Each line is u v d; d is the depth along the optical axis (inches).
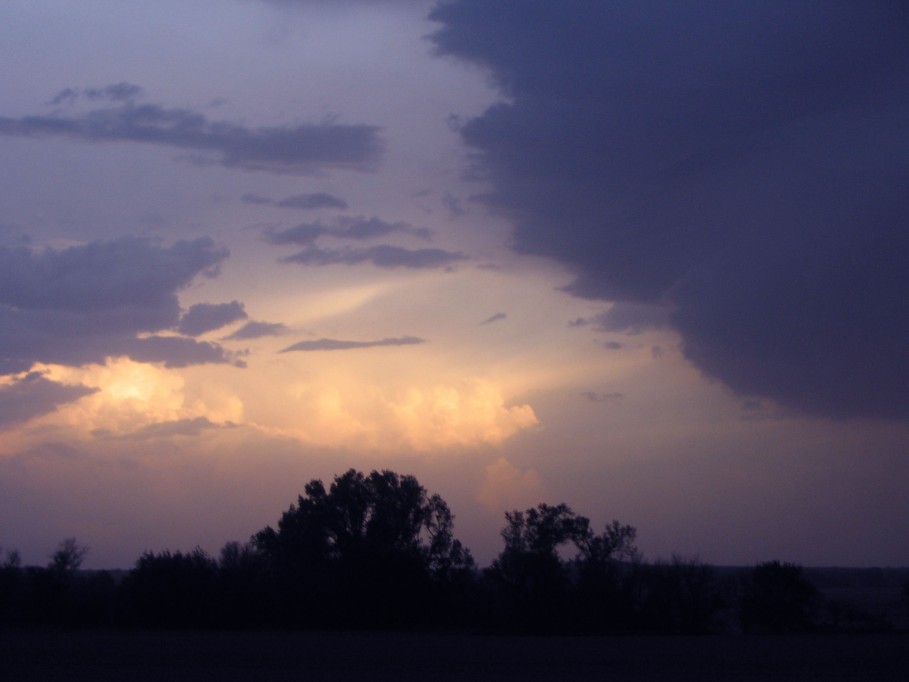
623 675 1622.8
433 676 1596.9
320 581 2938.0
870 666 1768.0
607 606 2888.8
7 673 1595.7
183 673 1611.7
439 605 3034.0
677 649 2153.1
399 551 3009.4
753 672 1672.0
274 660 1846.7
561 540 3031.5
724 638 2554.1
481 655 1994.3
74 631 2642.7
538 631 2834.6
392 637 2544.3
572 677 1592.0
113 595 2940.5
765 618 2950.3
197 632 2657.5
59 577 2994.6
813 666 1768.0
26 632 2586.1
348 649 2129.7
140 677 1545.3
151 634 2556.6
